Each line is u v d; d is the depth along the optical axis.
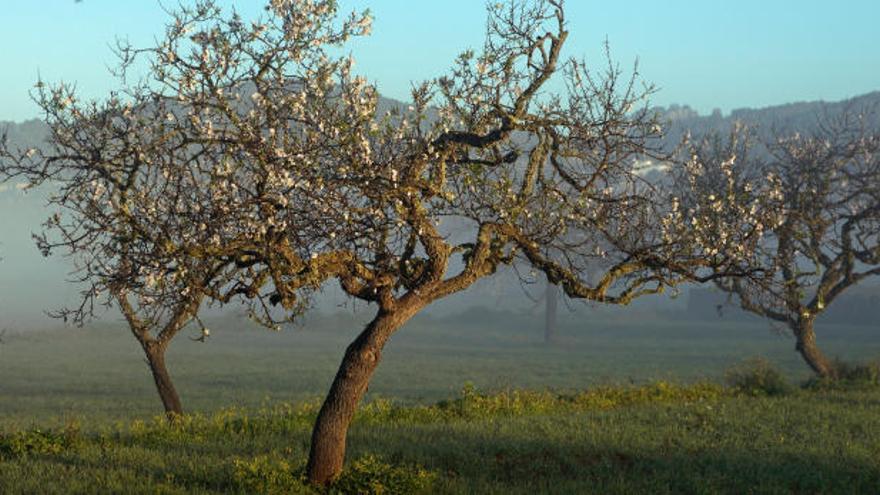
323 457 14.75
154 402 39.84
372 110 12.84
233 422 22.55
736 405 28.16
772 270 16.42
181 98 12.40
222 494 14.59
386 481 14.70
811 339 35.06
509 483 16.23
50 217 12.52
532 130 14.23
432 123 13.91
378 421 23.86
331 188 12.81
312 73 12.79
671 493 15.80
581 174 15.18
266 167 12.52
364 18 12.75
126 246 12.95
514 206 14.41
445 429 22.03
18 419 32.06
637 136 14.53
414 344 82.25
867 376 35.47
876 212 33.97
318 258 13.49
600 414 25.47
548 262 15.53
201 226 12.44
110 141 13.08
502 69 14.09
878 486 16.78
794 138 36.34
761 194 17.45
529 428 22.47
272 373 55.94
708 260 16.03
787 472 17.72
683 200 25.16
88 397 42.41
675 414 25.73
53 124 12.88
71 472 16.17
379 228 13.71
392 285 14.84
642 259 15.74
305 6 12.51
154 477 16.05
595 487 15.92
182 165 12.72
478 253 14.80
